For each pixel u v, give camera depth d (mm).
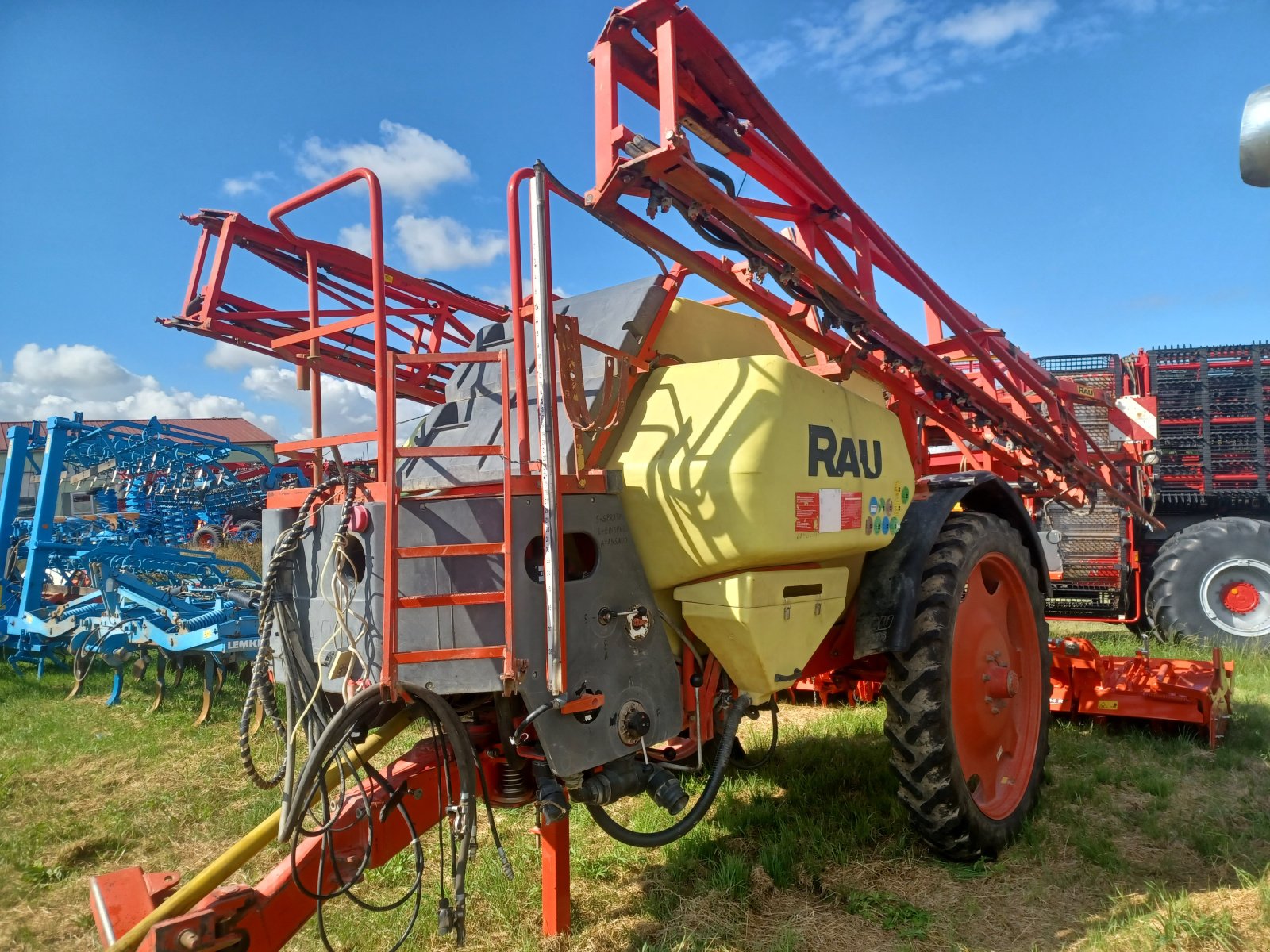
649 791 2791
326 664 2607
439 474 2832
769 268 3029
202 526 13859
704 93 2783
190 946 2045
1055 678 5375
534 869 3691
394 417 2357
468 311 5332
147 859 4062
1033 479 5758
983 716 3887
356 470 2607
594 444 2871
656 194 2621
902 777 3539
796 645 3029
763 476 2699
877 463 3461
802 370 3035
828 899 3352
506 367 2520
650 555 2877
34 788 4957
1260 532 7945
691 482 2746
